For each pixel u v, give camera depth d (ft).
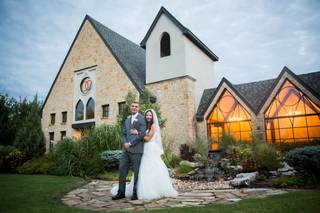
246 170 29.45
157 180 18.44
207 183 26.55
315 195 15.88
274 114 45.73
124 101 56.18
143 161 18.93
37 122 51.37
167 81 53.88
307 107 43.29
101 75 62.39
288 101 45.01
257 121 45.37
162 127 49.06
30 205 15.49
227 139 43.01
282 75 44.37
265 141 43.50
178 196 18.62
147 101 49.03
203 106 54.24
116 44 67.31
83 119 64.44
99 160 34.65
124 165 18.54
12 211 13.55
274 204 13.61
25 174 36.70
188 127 49.49
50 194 19.51
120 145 40.81
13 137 66.44
